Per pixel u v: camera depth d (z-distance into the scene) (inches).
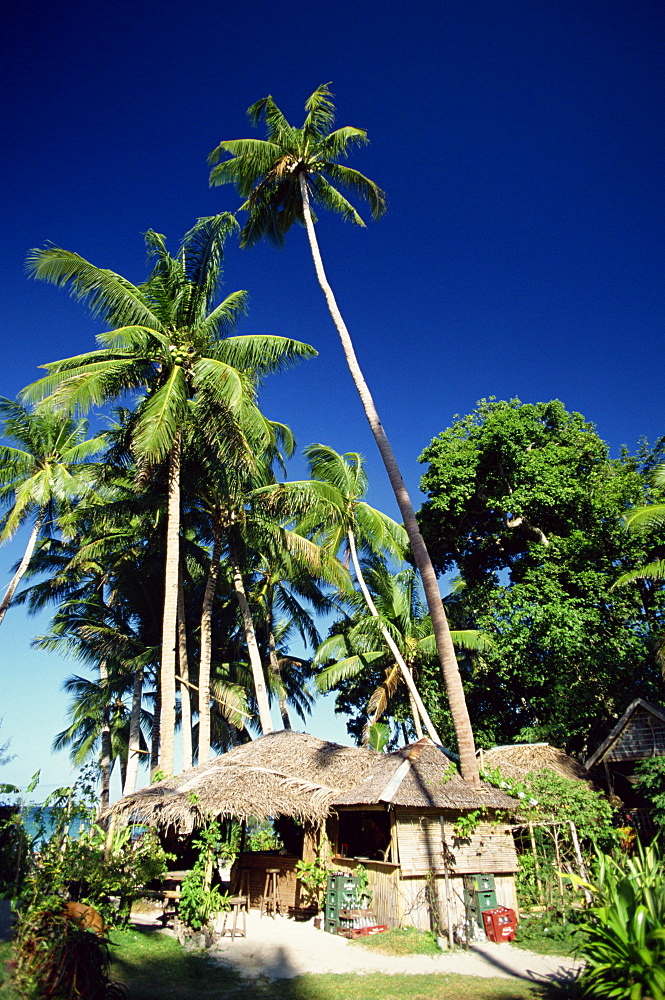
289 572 1104.2
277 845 832.3
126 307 745.6
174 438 764.6
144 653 978.7
